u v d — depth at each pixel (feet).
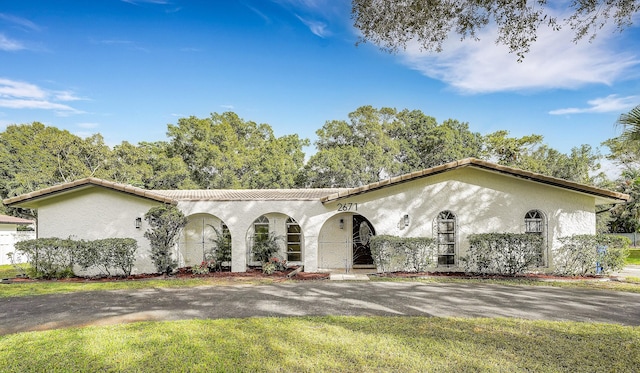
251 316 26.86
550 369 17.24
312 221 50.21
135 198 48.96
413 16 24.91
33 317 27.25
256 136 144.05
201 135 122.01
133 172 119.44
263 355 19.08
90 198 48.96
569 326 23.73
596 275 43.88
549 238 46.09
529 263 43.21
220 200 50.49
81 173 118.83
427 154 120.78
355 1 25.84
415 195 48.60
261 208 50.65
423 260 45.52
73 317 27.14
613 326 23.70
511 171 45.24
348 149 113.70
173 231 46.91
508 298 32.40
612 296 33.27
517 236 43.50
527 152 123.44
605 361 18.19
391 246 46.01
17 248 45.83
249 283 40.91
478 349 19.69
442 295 33.71
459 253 47.42
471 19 24.54
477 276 43.42
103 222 48.70
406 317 26.11
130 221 48.80
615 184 104.83
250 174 119.34
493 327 23.52
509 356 18.75
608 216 106.11
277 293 35.14
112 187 47.37
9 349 20.16
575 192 46.19
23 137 142.82
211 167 118.62
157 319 26.35
